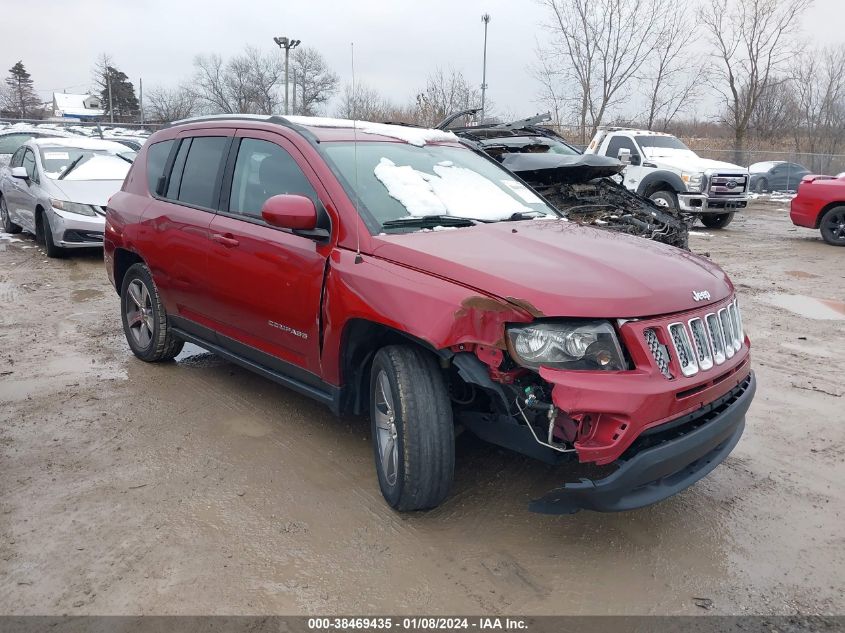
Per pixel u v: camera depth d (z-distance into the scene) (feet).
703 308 10.62
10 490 12.23
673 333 9.99
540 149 33.86
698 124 108.58
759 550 10.82
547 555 10.58
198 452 13.74
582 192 30.96
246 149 14.97
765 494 12.50
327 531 11.09
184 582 9.80
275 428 14.87
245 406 16.05
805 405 16.65
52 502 11.85
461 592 9.71
